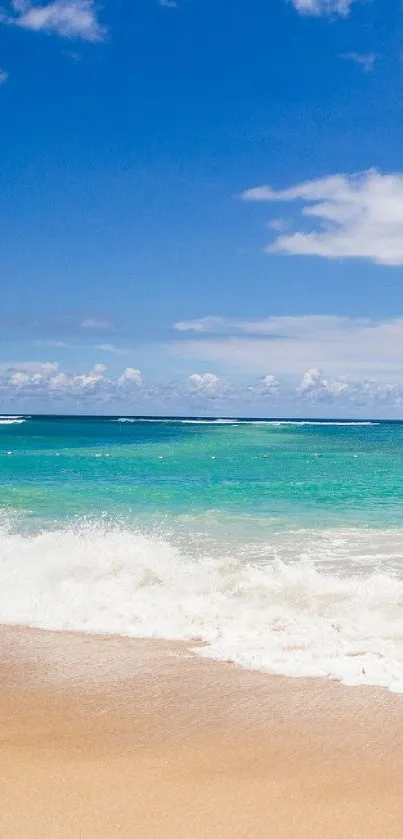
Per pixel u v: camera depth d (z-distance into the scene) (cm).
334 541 1298
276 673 644
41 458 3048
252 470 2598
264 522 1500
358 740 505
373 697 585
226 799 412
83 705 579
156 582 992
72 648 727
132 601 905
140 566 1056
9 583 977
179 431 7269
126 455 3262
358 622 801
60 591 945
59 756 479
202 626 797
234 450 3800
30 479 2250
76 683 629
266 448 4094
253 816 392
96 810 395
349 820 389
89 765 463
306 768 460
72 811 394
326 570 1070
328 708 564
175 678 636
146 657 696
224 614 843
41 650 721
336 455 3531
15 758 475
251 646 721
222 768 460
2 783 432
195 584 980
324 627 782
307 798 416
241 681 627
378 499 1848
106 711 565
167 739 510
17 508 1670
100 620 825
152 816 389
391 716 546
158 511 1642
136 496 1883
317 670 648
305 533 1377
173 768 459
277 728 528
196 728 530
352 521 1512
